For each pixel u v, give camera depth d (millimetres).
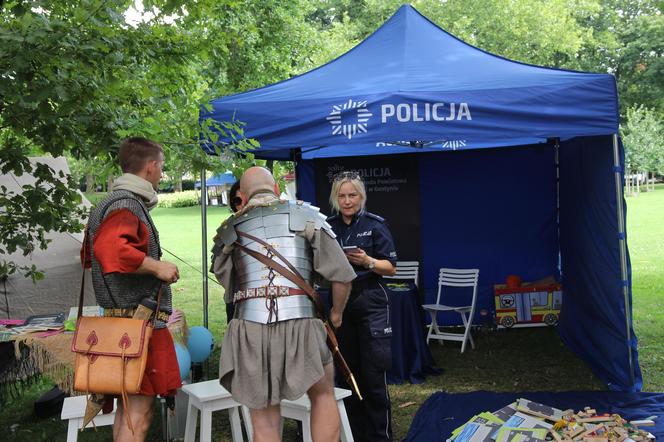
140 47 4285
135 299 3041
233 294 3068
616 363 5277
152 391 3049
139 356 2922
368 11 28531
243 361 2842
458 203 7863
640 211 25234
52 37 3502
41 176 4695
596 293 5734
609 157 5199
